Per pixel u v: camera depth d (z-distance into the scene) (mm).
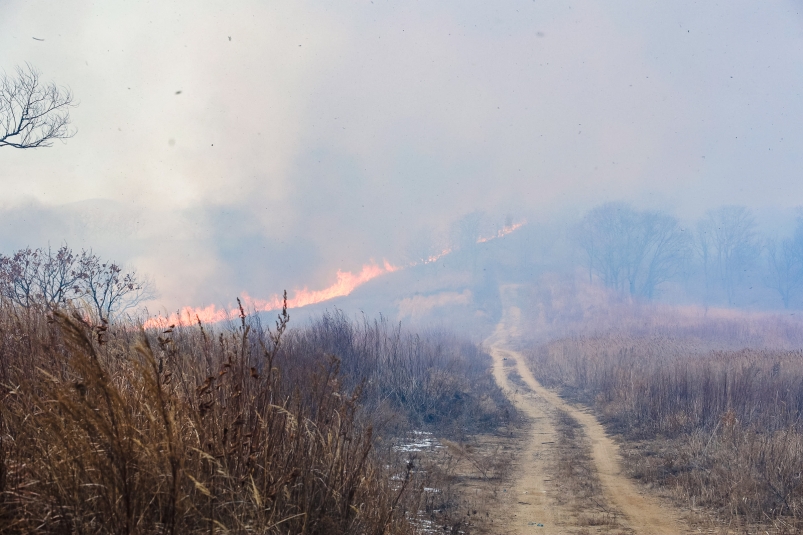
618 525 8273
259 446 4613
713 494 9734
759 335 45844
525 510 8914
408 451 11719
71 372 4410
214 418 4398
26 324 5062
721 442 12820
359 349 17078
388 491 6129
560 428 17094
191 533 3666
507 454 13250
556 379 29453
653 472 11414
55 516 3336
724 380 16609
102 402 3793
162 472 3697
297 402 5223
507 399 22375
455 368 26000
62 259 14445
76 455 3496
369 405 14031
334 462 5090
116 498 3445
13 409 3893
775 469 10203
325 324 17625
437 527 7348
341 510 4891
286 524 4430
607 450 14008
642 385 18875
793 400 15781
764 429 13938
